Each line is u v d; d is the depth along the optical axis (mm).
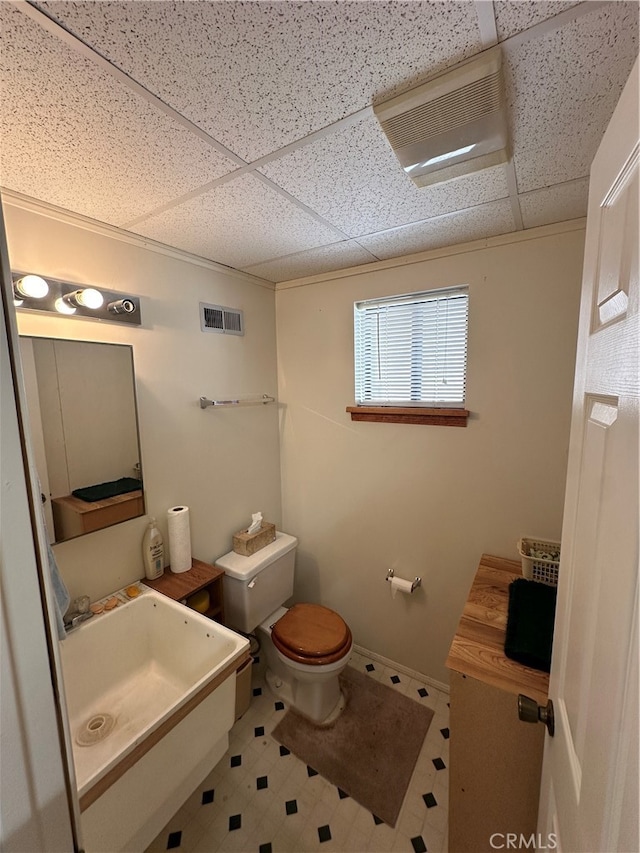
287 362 2166
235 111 757
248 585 1743
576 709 601
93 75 653
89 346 1303
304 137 846
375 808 1361
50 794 451
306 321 2059
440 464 1742
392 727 1685
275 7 543
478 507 1670
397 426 1839
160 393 1556
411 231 1413
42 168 954
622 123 487
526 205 1211
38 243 1153
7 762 408
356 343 1918
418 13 561
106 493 1381
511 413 1547
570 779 595
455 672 1041
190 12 546
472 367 1604
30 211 1130
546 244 1398
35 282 1096
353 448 1996
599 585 516
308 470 2182
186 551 1604
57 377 1226
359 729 1674
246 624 1761
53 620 456
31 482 423
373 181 1041
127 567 1481
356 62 649
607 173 552
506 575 1488
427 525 1813
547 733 828
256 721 1718
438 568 1811
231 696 1160
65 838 472
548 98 736
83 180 1019
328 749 1581
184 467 1680
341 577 2150
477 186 1079
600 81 690
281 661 1753
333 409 2035
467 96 702
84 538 1336
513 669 1029
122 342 1409
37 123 776
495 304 1521
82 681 1229
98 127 797
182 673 1336
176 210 1209
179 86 685
